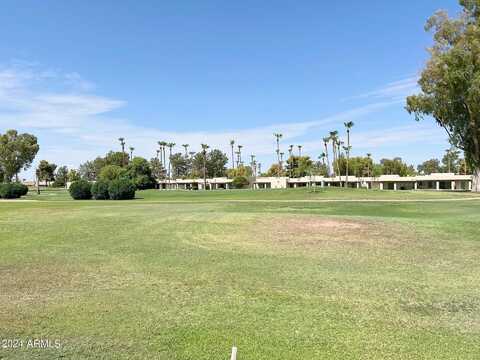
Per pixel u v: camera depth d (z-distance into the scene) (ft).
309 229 54.70
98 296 26.78
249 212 78.38
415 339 20.40
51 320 22.36
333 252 41.57
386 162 427.33
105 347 19.02
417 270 34.63
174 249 42.78
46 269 33.99
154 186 307.78
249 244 45.65
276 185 368.27
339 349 19.11
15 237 50.11
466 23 144.87
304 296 27.22
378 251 42.22
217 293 27.68
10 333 20.53
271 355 18.37
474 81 127.65
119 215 73.10
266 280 30.99
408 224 58.54
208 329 21.34
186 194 201.36
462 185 311.88
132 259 37.96
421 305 25.67
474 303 26.09
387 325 22.26
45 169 456.86
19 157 338.54
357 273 33.42
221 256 39.42
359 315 23.77
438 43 148.15
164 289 28.50
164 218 67.56
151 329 21.25
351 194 162.30
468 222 60.59
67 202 128.77
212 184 422.00
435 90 147.33
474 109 138.31
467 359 18.20
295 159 448.24
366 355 18.51
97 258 38.34
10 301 25.58
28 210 87.04
